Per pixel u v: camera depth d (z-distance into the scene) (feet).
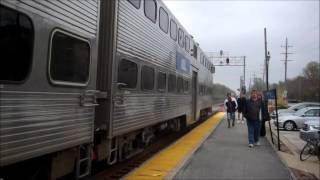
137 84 34.27
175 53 51.37
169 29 47.50
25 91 18.03
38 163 21.62
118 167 35.42
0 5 16.43
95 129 27.86
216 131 67.56
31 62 18.39
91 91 24.35
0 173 19.74
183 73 58.08
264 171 33.76
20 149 17.56
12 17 17.17
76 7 22.48
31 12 18.33
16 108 17.42
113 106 28.32
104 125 27.76
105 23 28.45
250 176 31.60
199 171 32.81
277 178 31.17
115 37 28.60
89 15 24.21
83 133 23.30
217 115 121.08
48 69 19.67
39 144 18.92
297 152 47.26
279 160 39.34
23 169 21.18
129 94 32.01
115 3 28.48
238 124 84.07
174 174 30.76
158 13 41.73
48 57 19.67
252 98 48.70
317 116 85.61
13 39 17.30
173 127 55.93
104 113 27.84
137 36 34.12
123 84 29.84
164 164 34.73
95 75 25.00
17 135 17.40
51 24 19.90
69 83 21.68
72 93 22.08
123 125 30.58
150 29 38.47
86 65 23.80
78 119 22.74
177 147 45.52
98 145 27.81
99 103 28.02
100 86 27.99
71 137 21.88
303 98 340.18
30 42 18.33
